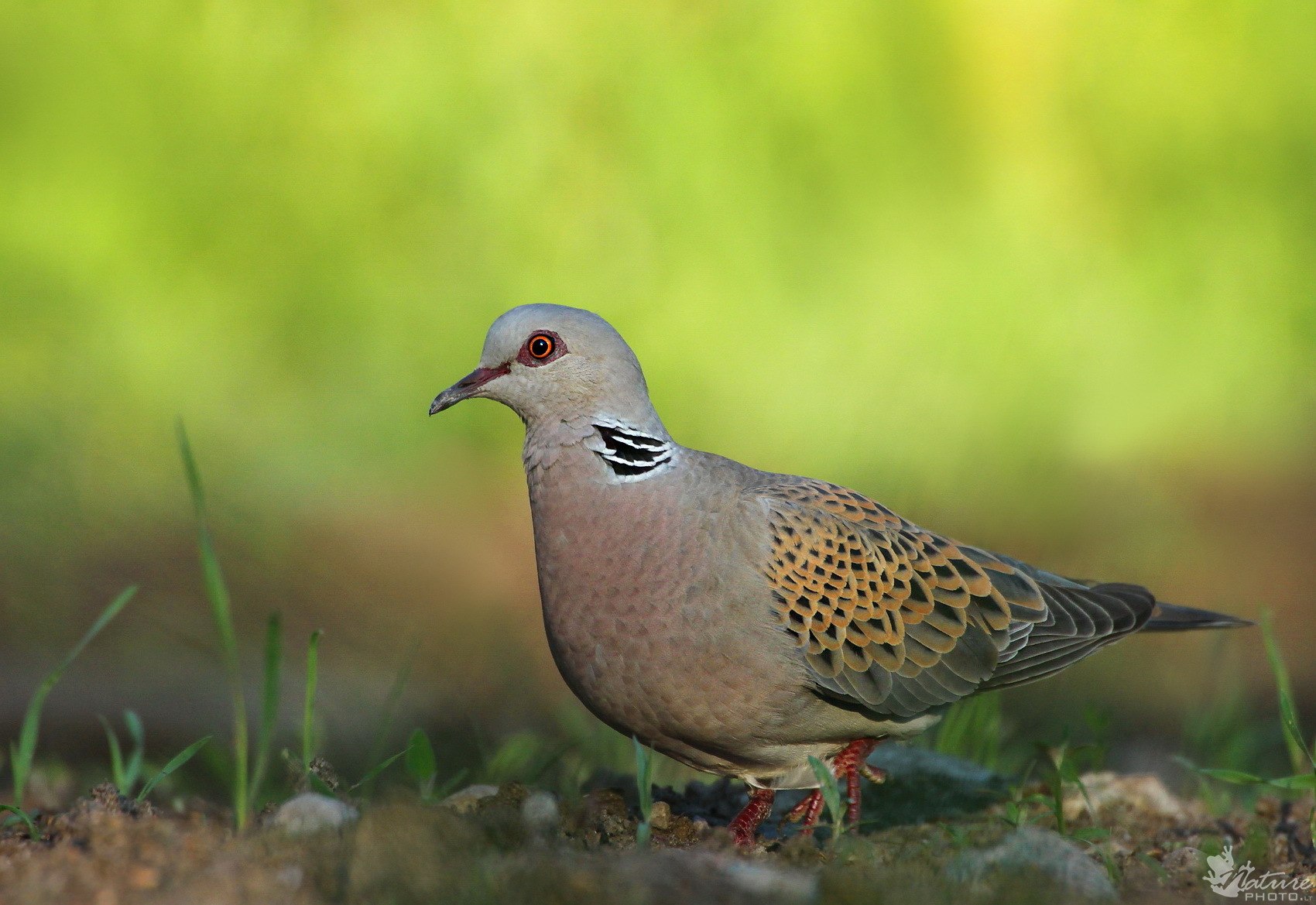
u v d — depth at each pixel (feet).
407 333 55.01
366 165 57.88
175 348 52.34
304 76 58.49
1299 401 59.57
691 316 56.03
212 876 15.75
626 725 20.98
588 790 23.22
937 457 52.60
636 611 19.99
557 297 56.08
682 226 57.52
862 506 21.97
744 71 60.39
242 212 56.24
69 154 55.47
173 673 36.22
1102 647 23.40
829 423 53.88
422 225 57.41
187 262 55.06
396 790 18.33
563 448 20.54
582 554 20.25
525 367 20.68
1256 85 64.39
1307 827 22.58
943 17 62.44
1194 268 62.34
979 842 17.94
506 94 58.95
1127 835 22.04
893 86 61.57
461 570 45.14
